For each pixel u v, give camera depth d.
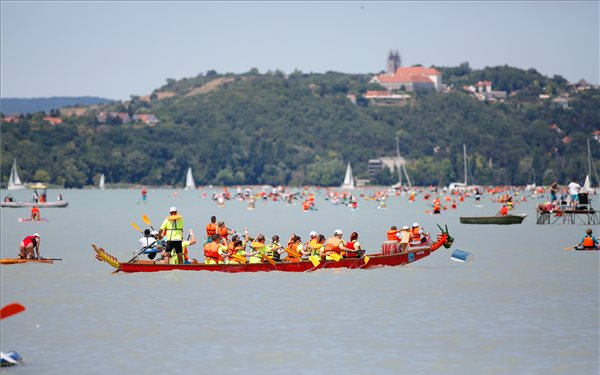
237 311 52.69
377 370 39.56
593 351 42.66
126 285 62.88
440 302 55.84
